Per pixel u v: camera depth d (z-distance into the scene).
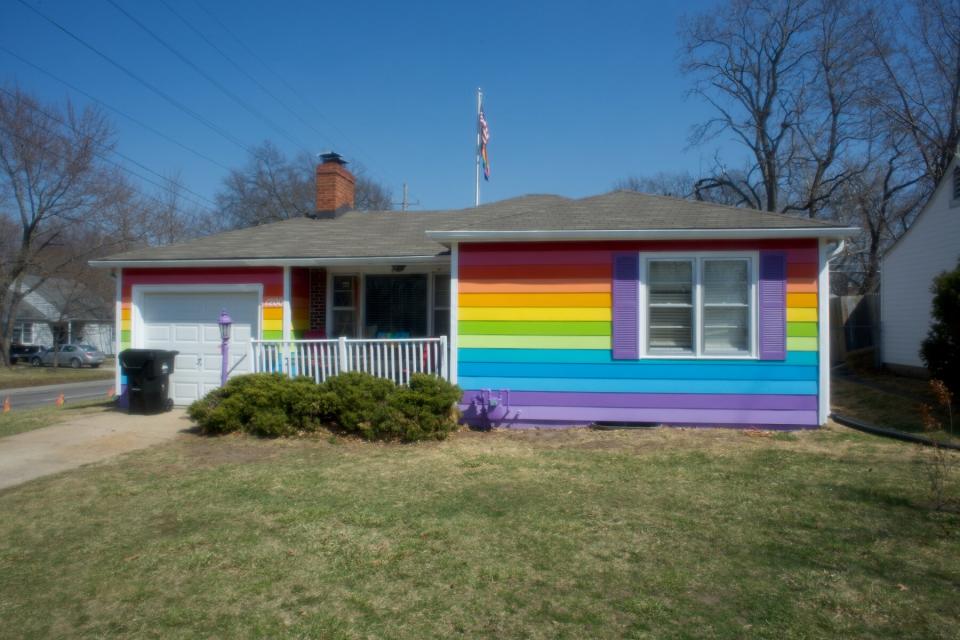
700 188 33.19
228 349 11.80
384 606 4.17
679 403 9.68
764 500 6.20
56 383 30.47
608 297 9.80
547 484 6.86
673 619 3.94
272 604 4.23
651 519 5.70
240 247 12.75
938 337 10.52
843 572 4.56
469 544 5.16
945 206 13.35
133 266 12.26
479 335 10.05
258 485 6.95
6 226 33.84
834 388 13.55
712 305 9.66
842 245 9.96
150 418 11.00
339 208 16.38
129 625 4.00
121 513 6.11
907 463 7.55
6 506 6.40
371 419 9.07
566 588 4.38
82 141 31.39
